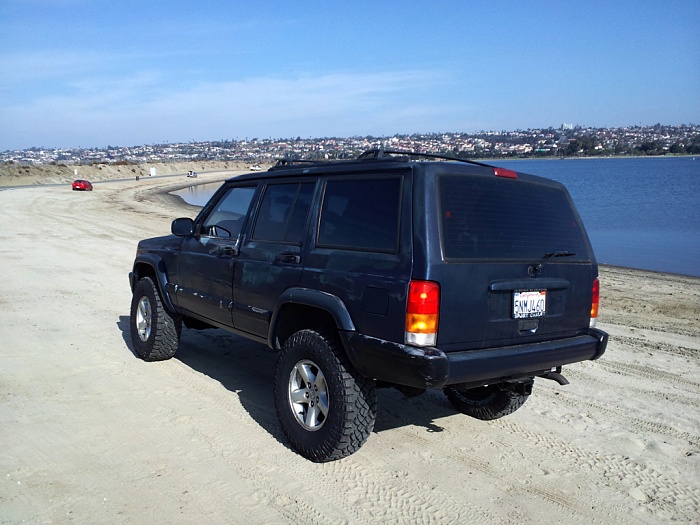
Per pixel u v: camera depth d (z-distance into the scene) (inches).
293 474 148.9
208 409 189.6
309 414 157.6
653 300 425.4
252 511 131.5
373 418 151.1
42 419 178.4
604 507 139.3
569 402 210.1
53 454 155.6
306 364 159.5
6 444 161.0
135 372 225.1
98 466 149.7
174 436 168.9
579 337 165.8
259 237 184.2
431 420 189.8
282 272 169.3
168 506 132.2
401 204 142.5
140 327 242.8
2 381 211.0
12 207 1267.2
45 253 567.5
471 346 141.3
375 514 132.0
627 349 285.9
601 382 233.6
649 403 210.4
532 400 211.8
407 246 137.9
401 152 162.7
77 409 187.0
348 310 147.9
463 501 139.4
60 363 233.9
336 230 158.2
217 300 198.2
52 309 331.3
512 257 148.7
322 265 157.5
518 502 140.2
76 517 126.5
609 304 408.5
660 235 978.7
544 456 165.3
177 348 245.0
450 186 143.3
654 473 157.2
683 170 4411.9
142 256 243.6
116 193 2284.7
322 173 168.1
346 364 149.4
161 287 229.1
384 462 157.9
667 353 279.3
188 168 6323.8
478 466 157.8
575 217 172.2
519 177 159.8
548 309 156.6
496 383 157.8
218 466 151.7
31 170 3412.9
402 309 134.9
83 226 887.7
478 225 144.9
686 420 195.2
